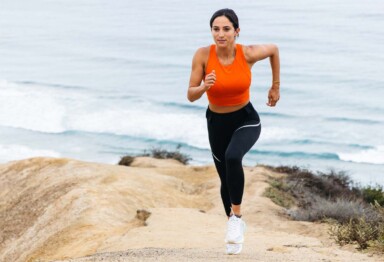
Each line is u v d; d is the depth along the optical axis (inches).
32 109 2787.9
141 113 2659.9
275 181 886.4
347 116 2551.7
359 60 3636.8
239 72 283.1
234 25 280.2
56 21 5954.7
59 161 884.6
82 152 2281.0
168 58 3914.9
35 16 6363.2
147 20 5723.4
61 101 2898.6
